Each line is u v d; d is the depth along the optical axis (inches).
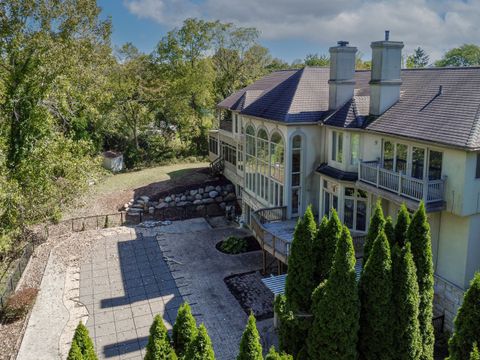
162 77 1978.3
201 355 397.1
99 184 1529.3
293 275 526.9
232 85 2167.8
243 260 972.6
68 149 1067.9
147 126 2112.5
